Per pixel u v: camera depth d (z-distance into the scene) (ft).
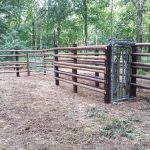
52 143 12.85
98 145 12.58
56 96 22.90
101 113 17.39
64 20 93.76
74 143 12.82
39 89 26.35
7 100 21.29
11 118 16.55
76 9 86.74
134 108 18.75
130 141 12.95
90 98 22.12
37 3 98.27
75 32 108.37
